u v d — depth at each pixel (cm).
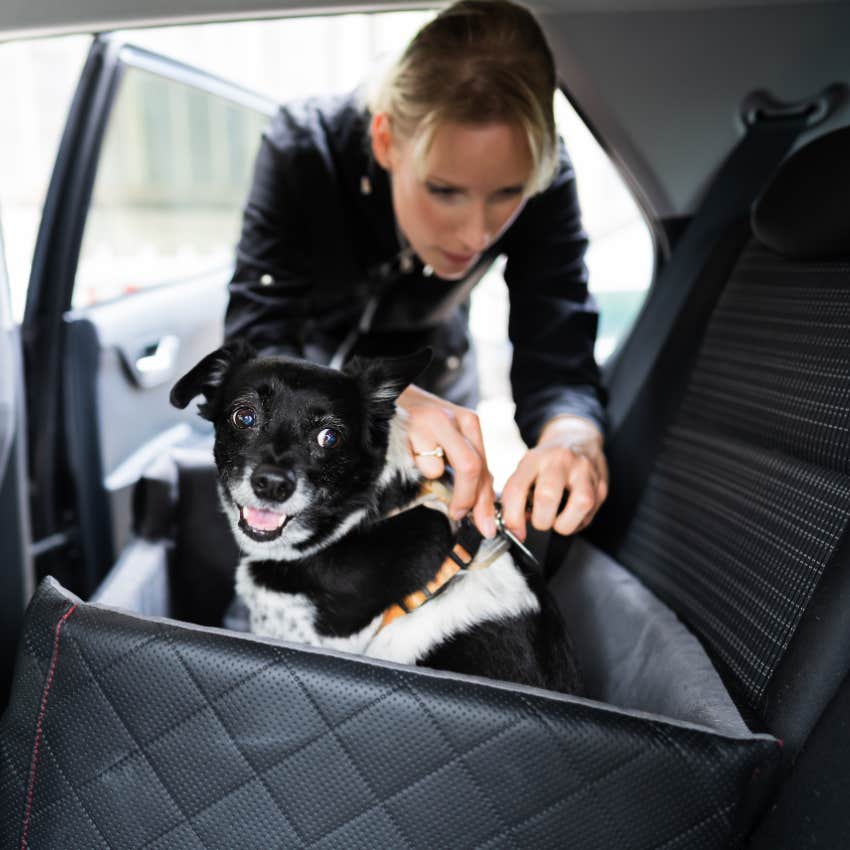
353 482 124
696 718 110
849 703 95
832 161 126
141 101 404
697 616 133
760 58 160
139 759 94
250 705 91
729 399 147
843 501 115
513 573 127
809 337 132
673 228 182
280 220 172
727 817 89
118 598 159
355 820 91
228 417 126
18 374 172
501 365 306
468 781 89
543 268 172
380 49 189
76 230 211
